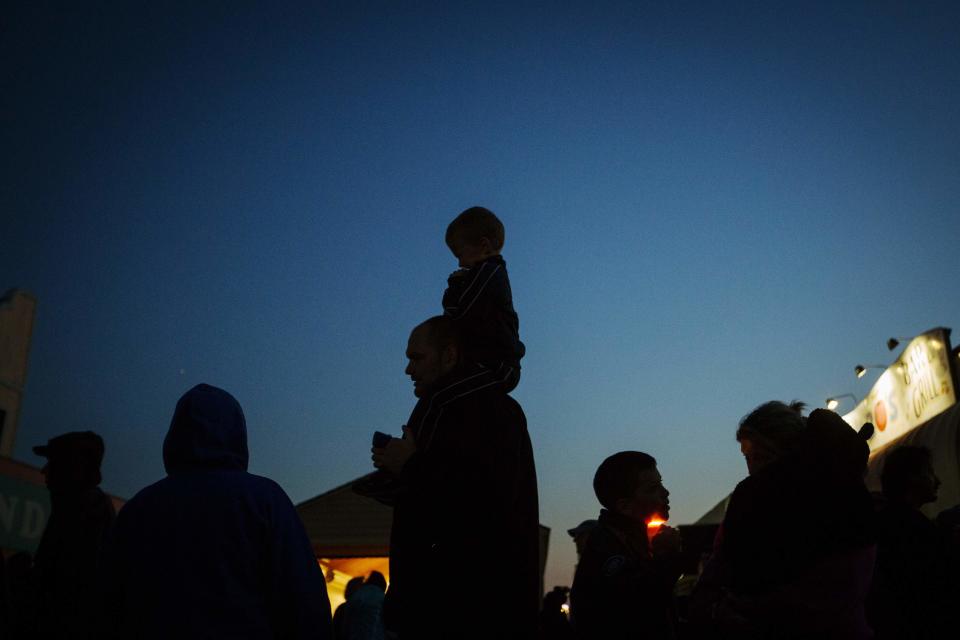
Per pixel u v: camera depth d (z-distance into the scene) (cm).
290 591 298
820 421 304
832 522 277
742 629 285
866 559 280
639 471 390
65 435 438
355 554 1256
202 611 287
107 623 299
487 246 345
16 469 1562
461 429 294
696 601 306
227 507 302
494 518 286
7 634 405
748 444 349
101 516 432
